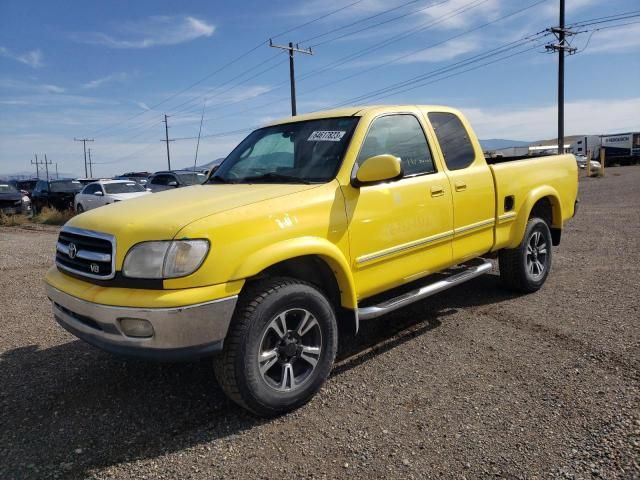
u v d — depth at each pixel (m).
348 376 3.89
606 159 53.25
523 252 5.54
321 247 3.46
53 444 3.10
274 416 3.33
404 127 4.43
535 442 2.91
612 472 2.62
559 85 30.12
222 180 4.46
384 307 3.99
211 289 3.00
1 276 7.94
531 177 5.59
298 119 4.63
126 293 3.01
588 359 3.95
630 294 5.54
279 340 3.32
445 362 4.05
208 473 2.78
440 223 4.45
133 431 3.22
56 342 4.86
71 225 3.57
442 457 2.82
